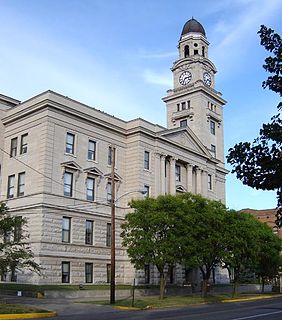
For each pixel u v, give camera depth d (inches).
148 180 2198.6
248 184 387.9
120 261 2059.5
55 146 1875.0
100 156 2070.6
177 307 1386.6
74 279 1833.2
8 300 1350.9
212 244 1706.4
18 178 1931.6
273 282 3196.4
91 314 1058.7
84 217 1939.0
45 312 1000.9
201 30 3240.7
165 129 2356.1
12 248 1213.1
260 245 2180.1
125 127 2229.3
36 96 1926.7
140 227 1594.5
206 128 2960.1
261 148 374.6
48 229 1774.1
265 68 380.8
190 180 2484.0
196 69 3056.1
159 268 1606.8
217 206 1818.4
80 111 1993.1
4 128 2066.9
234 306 1406.3
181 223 1568.7
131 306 1302.9
